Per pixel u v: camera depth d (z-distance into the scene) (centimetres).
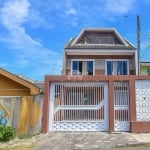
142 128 1598
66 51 3086
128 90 1645
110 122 1609
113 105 1623
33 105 1623
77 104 1638
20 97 1510
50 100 1634
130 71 3106
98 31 3378
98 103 1638
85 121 1628
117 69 3112
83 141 1396
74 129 1627
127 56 3133
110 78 1638
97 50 3092
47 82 1627
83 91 1645
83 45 3244
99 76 1636
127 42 3356
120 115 1631
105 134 1549
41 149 1252
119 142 1362
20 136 1485
